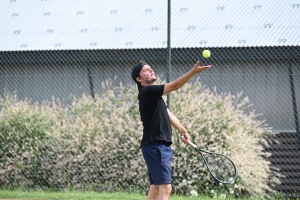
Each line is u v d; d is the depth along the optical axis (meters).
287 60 22.14
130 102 21.14
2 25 24.83
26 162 21.06
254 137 21.44
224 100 20.62
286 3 23.12
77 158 20.56
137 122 20.52
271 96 22.23
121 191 20.16
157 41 23.03
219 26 22.94
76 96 23.59
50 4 25.55
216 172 19.59
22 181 21.03
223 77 22.62
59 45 23.89
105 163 20.48
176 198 18.22
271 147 21.67
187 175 19.81
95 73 23.59
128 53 23.19
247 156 19.81
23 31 24.59
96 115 21.33
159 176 11.12
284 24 22.56
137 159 20.06
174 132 19.81
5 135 21.48
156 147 11.21
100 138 20.53
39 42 24.20
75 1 25.42
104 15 24.64
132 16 24.23
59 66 23.89
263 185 19.67
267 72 22.36
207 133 19.95
